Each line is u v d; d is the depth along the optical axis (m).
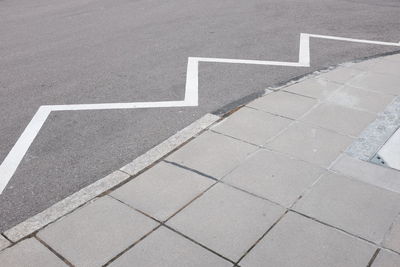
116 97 5.99
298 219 3.55
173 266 3.15
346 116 5.14
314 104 5.46
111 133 5.07
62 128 5.24
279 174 4.11
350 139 4.66
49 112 5.66
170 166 4.31
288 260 3.16
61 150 4.78
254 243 3.33
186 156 4.46
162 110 5.54
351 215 3.58
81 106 5.77
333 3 11.07
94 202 3.85
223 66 6.95
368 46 7.79
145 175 4.20
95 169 4.41
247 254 3.23
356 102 5.49
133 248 3.32
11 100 6.06
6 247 3.39
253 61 7.13
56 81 6.65
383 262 3.13
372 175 4.06
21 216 3.79
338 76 6.34
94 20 9.99
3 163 4.58
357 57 7.21
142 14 10.33
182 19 9.75
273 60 7.16
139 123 5.25
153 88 6.22
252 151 4.50
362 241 3.32
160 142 4.81
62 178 4.29
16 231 3.56
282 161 4.31
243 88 6.08
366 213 3.60
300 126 4.95
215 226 3.51
